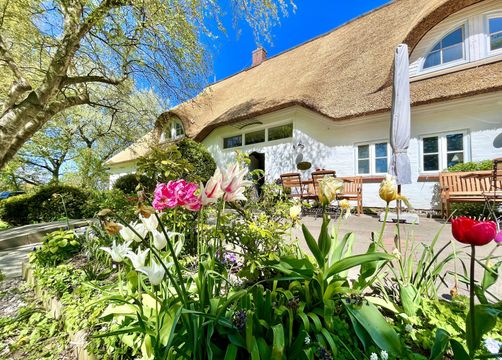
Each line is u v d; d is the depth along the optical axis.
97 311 1.49
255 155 11.05
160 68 6.41
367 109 6.17
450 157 5.75
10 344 1.60
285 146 8.41
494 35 5.48
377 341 0.94
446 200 4.87
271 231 1.92
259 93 9.73
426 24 5.98
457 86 5.29
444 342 0.91
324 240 1.18
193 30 5.72
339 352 1.01
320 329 0.99
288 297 1.12
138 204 1.05
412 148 6.25
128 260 1.43
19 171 14.21
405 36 6.33
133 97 8.73
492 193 4.43
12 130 4.83
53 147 12.88
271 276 1.53
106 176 15.75
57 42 5.41
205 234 1.78
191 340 0.96
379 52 7.39
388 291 1.45
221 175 1.20
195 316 0.97
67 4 4.65
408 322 1.15
